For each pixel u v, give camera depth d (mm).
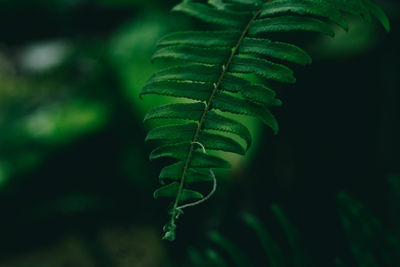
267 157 2529
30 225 3539
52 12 2561
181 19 2041
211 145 561
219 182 2717
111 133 2852
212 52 565
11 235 3623
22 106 3475
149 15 2189
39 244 3705
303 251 934
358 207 850
